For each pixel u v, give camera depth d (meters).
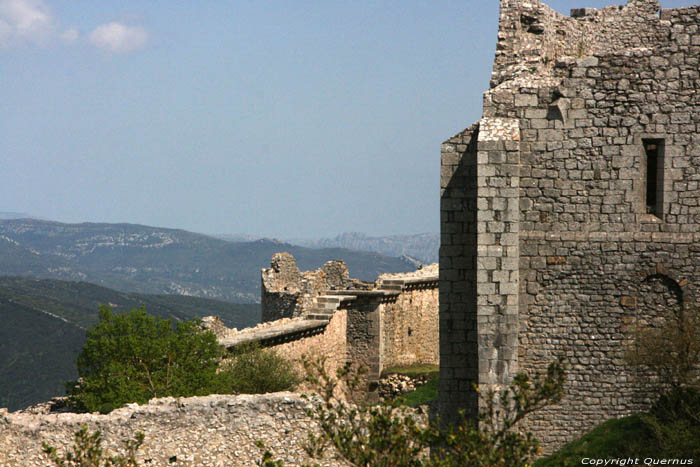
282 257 70.00
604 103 32.19
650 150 32.38
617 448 29.39
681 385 31.03
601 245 32.12
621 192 32.09
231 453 30.70
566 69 32.59
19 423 30.72
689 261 31.72
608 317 32.06
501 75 34.41
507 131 32.16
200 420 30.91
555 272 32.28
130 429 30.73
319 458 24.89
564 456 30.33
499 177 31.95
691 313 31.03
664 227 31.88
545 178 32.44
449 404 34.38
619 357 31.94
